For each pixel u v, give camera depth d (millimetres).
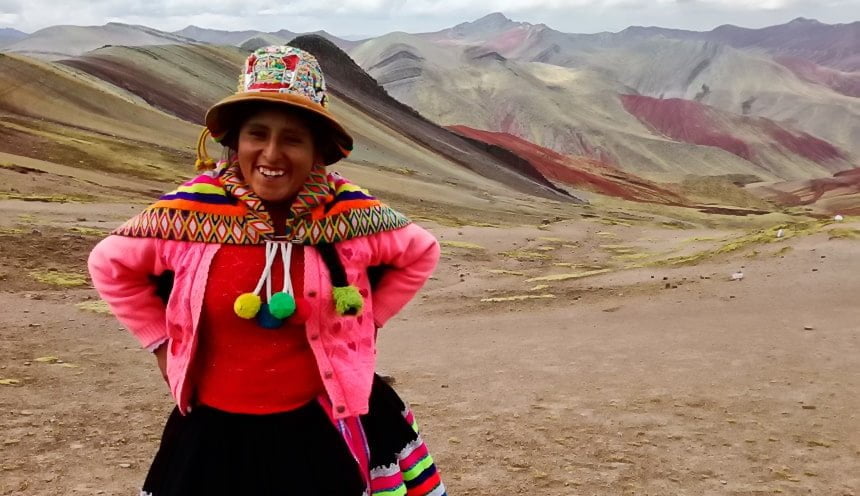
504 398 8141
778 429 6801
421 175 82625
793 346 10109
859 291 13867
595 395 8180
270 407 2633
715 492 5340
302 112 2566
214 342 2615
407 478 2924
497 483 5508
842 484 5477
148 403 7398
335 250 2654
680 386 8445
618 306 14883
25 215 22656
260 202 2574
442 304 16562
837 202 157500
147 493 2713
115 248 2596
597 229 41906
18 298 13047
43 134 52031
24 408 6922
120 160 50219
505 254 27844
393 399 2939
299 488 2605
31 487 5086
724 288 15336
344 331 2664
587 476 5652
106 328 11297
